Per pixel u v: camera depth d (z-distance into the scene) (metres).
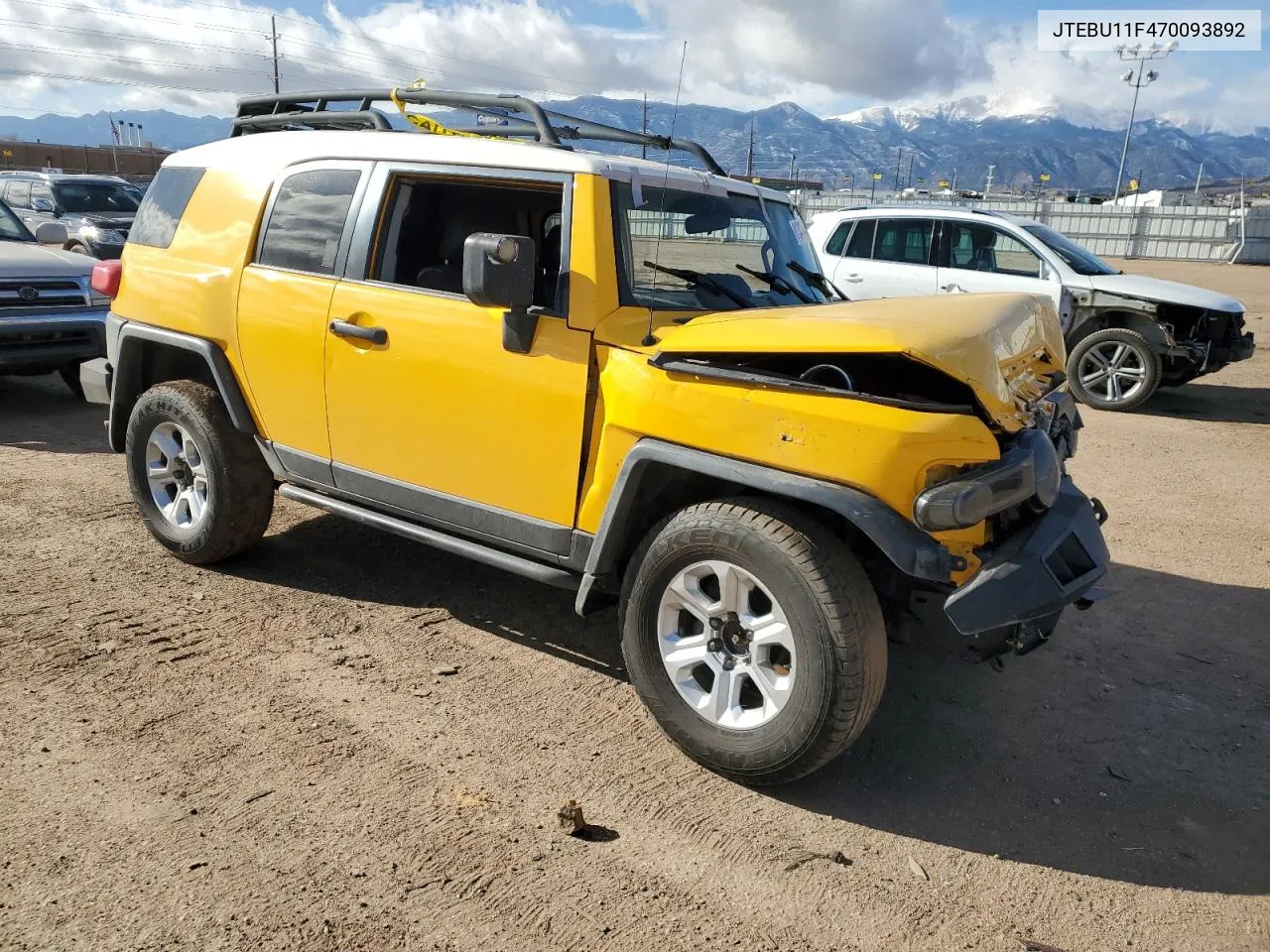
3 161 54.12
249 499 4.50
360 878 2.63
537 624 4.33
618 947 2.43
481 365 3.54
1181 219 41.84
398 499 3.95
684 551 3.13
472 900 2.57
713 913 2.57
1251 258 38.78
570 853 2.78
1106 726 3.66
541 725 3.50
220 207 4.41
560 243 3.78
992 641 3.05
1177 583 5.15
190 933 2.40
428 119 4.48
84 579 4.55
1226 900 2.71
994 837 2.96
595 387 3.34
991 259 10.27
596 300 3.32
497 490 3.63
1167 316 9.79
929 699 3.82
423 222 3.97
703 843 2.87
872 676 2.88
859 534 3.23
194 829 2.80
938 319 3.09
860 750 3.43
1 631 3.98
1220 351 9.80
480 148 3.68
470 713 3.55
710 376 3.04
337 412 4.01
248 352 4.24
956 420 2.79
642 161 3.70
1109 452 8.20
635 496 3.28
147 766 3.10
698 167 4.51
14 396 8.69
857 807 3.09
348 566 4.86
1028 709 3.77
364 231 3.90
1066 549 3.13
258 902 2.52
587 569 3.38
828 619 2.84
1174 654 4.30
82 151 56.75
